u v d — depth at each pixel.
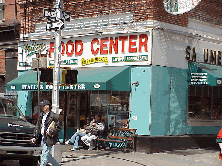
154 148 13.97
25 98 17.11
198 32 16.06
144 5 14.24
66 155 12.90
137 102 14.22
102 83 13.44
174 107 14.85
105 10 15.14
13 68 18.05
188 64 15.57
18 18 17.75
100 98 15.29
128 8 14.58
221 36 17.33
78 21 15.77
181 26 15.23
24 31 17.23
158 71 14.21
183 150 14.85
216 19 17.05
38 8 16.97
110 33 14.77
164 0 13.84
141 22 14.24
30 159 10.91
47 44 16.59
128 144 14.43
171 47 14.75
